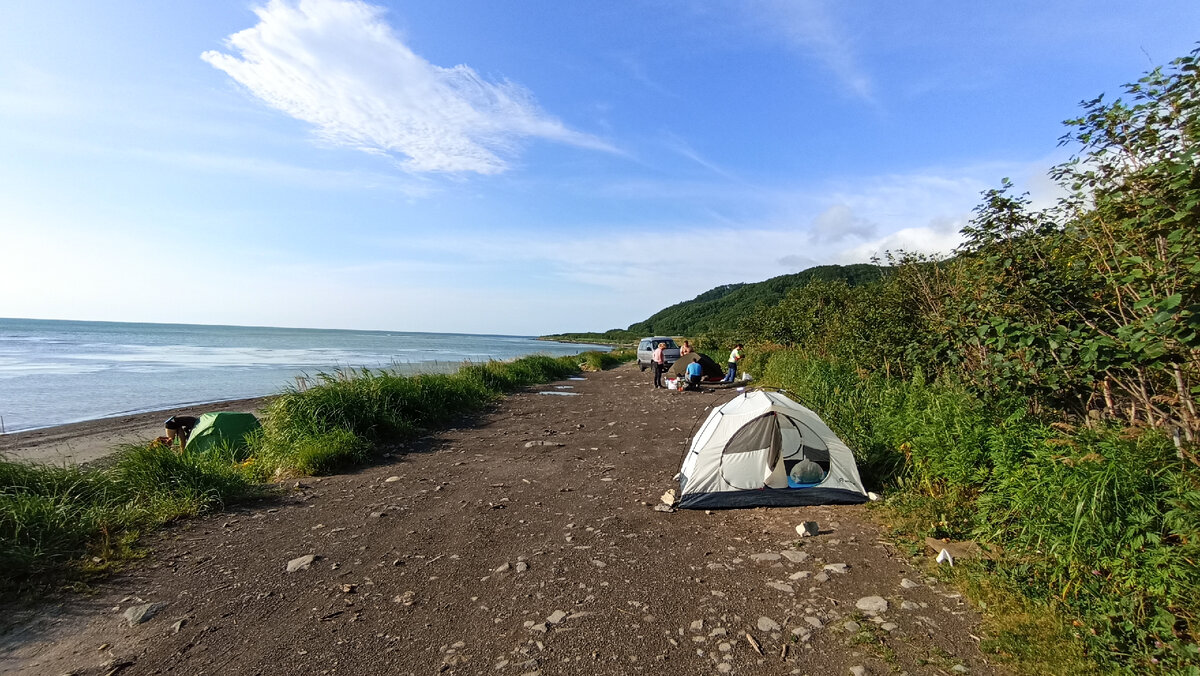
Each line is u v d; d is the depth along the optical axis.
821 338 17.67
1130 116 3.86
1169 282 3.60
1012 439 5.15
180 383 26.25
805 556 5.03
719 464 6.67
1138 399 4.61
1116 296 4.66
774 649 3.56
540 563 5.01
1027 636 3.49
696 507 6.54
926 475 6.17
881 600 4.10
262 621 4.06
